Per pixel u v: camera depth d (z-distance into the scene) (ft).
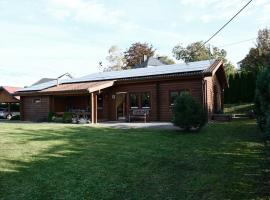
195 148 32.76
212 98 76.07
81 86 78.48
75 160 27.45
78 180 21.85
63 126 59.26
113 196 18.81
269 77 24.63
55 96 90.99
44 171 23.98
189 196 18.29
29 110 96.99
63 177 22.52
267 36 127.24
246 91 112.16
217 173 22.79
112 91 81.92
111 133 46.21
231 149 31.68
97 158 28.27
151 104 74.74
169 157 28.63
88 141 37.78
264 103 26.45
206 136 41.65
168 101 72.08
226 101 116.26
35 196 18.94
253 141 36.29
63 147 33.42
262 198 17.20
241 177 21.45
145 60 172.04
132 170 24.32
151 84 74.90
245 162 25.82
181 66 78.43
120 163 26.48
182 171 23.80
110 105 82.23
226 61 157.99
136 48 203.31
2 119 110.32
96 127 56.75
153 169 24.57
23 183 21.25
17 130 50.65
